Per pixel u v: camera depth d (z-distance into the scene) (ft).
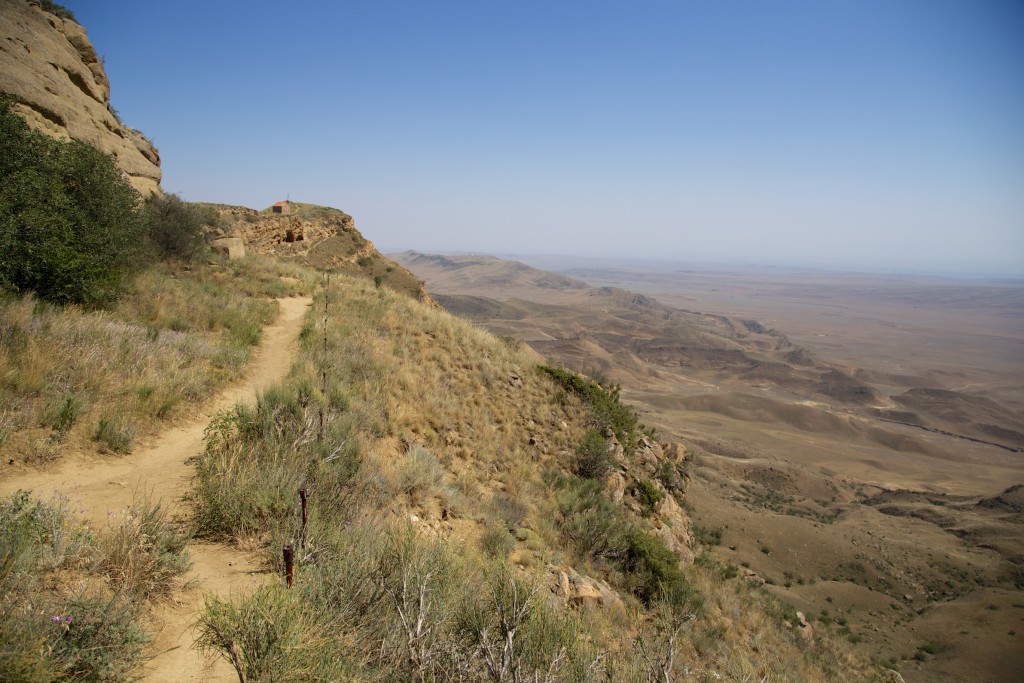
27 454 19.89
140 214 57.41
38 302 35.19
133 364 31.19
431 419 42.60
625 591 32.78
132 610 11.79
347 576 14.20
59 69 72.90
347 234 210.59
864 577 248.73
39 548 12.85
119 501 18.35
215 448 23.32
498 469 41.83
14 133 41.88
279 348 49.26
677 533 54.80
